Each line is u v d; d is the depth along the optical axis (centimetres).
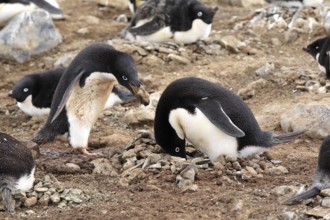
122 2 2242
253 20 2033
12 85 1747
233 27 2020
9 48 1861
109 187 1088
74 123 1234
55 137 1242
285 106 1446
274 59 1777
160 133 1157
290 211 948
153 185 1073
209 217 951
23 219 963
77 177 1130
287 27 1966
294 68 1659
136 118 1428
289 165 1160
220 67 1730
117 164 1183
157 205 999
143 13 1861
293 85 1563
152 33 1833
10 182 998
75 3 2267
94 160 1195
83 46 1920
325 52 1570
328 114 1310
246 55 1830
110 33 2014
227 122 1077
